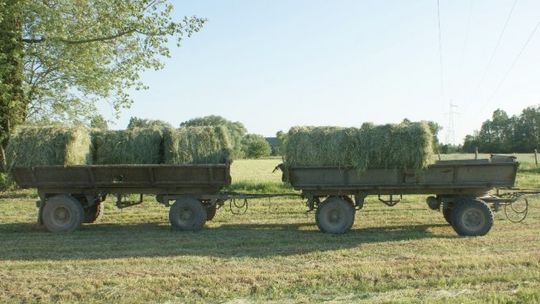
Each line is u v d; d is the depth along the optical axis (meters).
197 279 6.85
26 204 15.87
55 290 6.57
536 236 9.79
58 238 10.32
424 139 10.04
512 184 10.35
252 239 9.91
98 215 12.60
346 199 10.90
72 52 19.28
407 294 6.15
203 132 11.38
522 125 73.19
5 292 6.52
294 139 10.54
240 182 20.33
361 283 6.66
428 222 11.91
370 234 10.41
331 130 10.48
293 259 8.11
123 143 11.61
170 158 11.27
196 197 11.23
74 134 11.23
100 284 6.75
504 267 7.37
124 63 19.78
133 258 8.32
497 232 10.36
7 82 18.52
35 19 18.39
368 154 10.24
